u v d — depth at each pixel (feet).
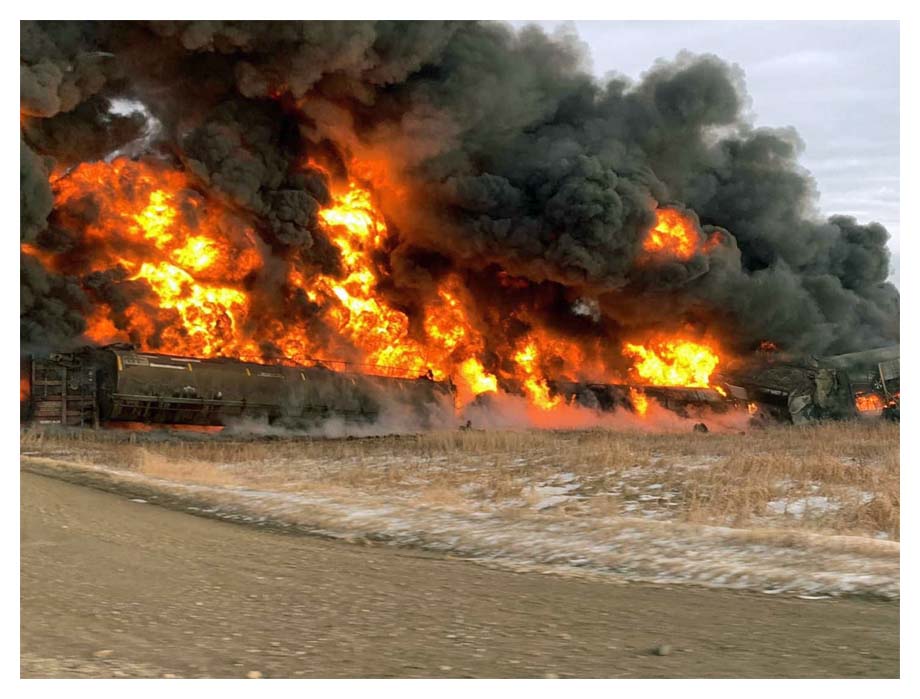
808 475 66.59
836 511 53.16
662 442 105.29
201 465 82.99
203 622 28.50
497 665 23.85
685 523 46.83
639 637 26.94
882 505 51.37
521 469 80.59
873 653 24.90
